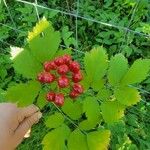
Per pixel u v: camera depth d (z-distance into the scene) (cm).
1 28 36
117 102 16
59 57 16
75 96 16
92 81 17
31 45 16
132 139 30
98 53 16
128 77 16
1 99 26
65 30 33
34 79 16
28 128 21
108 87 16
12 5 40
